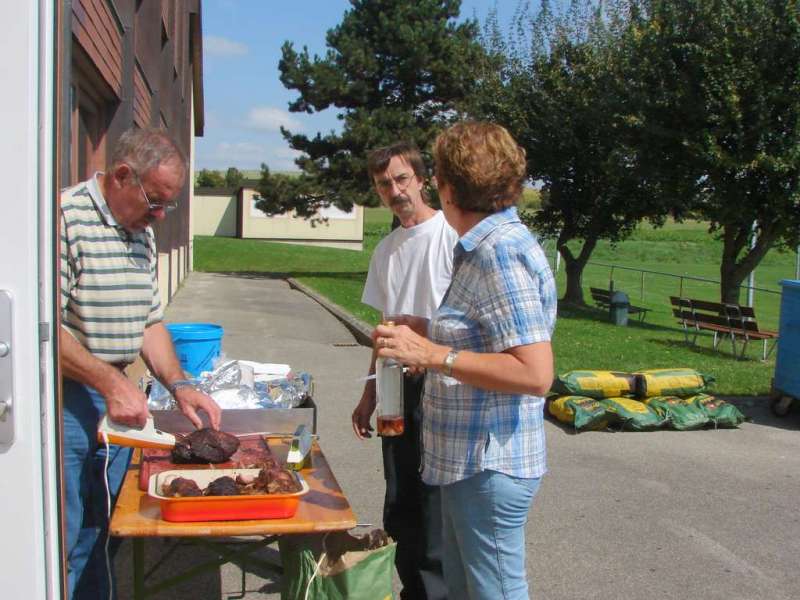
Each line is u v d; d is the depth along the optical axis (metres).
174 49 16.16
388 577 2.98
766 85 15.24
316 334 14.10
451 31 29.56
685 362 12.09
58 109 1.67
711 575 4.42
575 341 14.12
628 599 4.10
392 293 3.62
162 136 2.87
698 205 17.28
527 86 22.97
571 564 4.50
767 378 10.62
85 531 3.10
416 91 30.02
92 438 2.90
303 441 3.14
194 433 3.02
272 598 3.95
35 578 1.66
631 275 40.03
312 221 32.78
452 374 2.37
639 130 17.12
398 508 3.56
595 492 5.76
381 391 2.79
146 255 3.02
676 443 7.25
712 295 31.75
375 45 29.44
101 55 6.99
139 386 4.04
